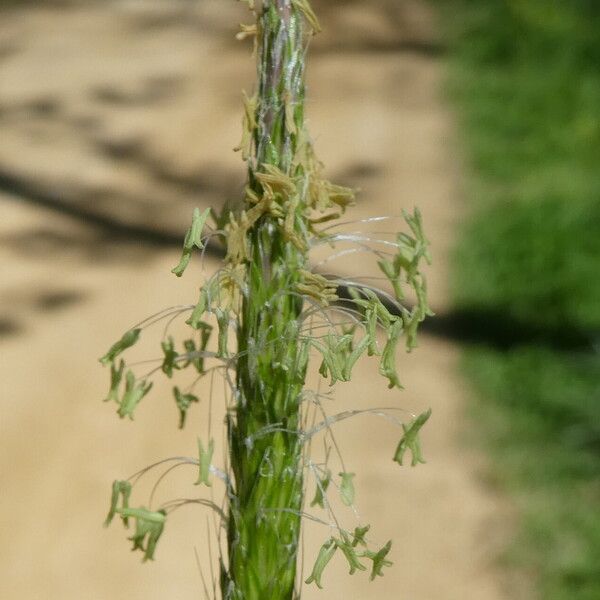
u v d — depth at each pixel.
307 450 2.12
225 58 17.09
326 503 2.14
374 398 9.12
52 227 12.30
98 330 10.32
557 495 8.01
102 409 9.13
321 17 17.95
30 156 14.13
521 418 8.76
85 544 7.74
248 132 1.97
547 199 12.02
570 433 8.42
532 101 14.66
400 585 7.20
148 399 9.12
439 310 10.26
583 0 17.00
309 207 2.04
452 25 17.27
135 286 11.09
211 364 9.24
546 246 10.88
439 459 8.41
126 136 14.76
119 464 8.47
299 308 2.06
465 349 9.70
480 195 12.64
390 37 17.19
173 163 14.00
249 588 2.12
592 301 10.15
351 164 13.70
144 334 10.16
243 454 2.11
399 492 8.04
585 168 13.05
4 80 16.50
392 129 14.58
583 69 15.52
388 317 2.06
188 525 7.82
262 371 2.06
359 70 16.31
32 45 17.73
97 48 17.56
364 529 2.10
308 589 7.05
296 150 1.98
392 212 12.45
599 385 8.83
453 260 11.12
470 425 8.77
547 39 16.05
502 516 7.84
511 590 7.22
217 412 8.88
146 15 18.75
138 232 12.24
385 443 8.56
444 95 15.39
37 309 10.69
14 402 9.29
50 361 9.84
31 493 8.22
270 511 2.10
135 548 2.14
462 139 14.10
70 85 16.31
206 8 18.95
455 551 7.51
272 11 1.95
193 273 11.27
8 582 7.39
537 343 9.65
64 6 19.31
